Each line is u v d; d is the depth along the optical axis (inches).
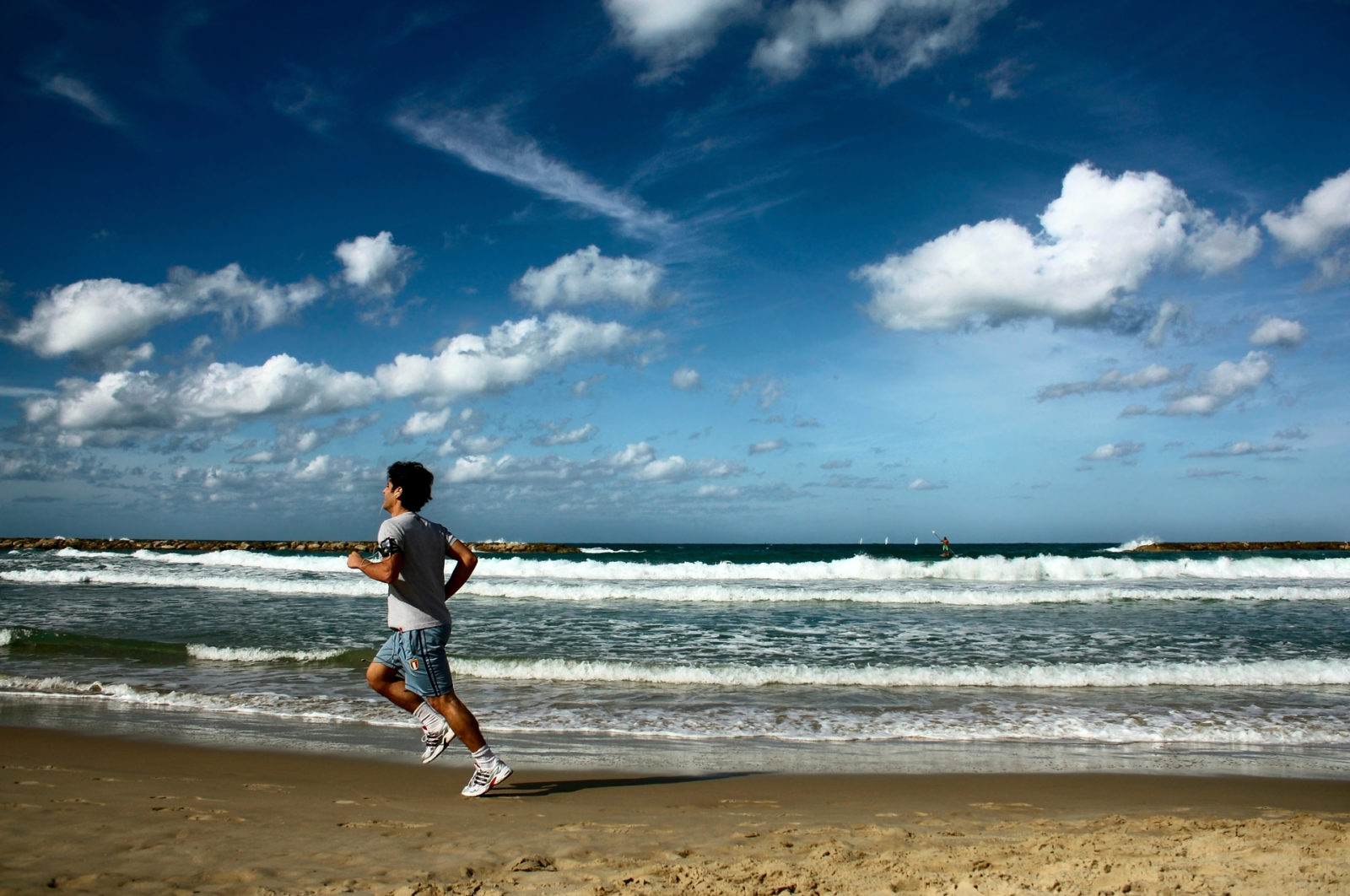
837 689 358.9
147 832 148.3
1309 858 134.5
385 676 190.1
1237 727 293.7
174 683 359.3
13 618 580.1
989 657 437.4
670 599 742.5
